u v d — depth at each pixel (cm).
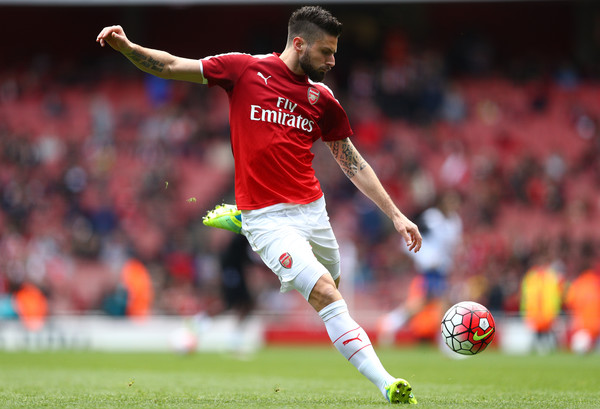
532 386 2630
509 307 7206
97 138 10119
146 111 10462
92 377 3066
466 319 1914
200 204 9200
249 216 1884
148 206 9056
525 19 11275
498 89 10600
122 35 1806
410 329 6825
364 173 1988
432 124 10162
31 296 6681
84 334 6712
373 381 1803
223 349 6544
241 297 5138
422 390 2388
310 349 6231
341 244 7475
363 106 10300
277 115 1875
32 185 9375
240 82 1889
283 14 11456
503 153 9919
